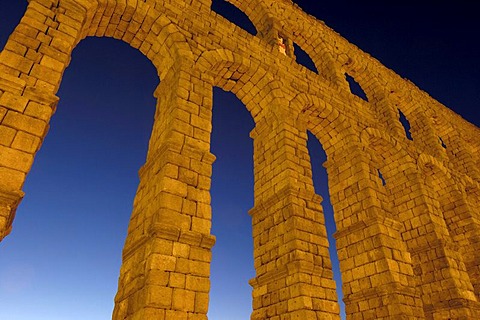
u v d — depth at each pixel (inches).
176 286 312.2
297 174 532.4
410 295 503.5
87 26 504.4
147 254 328.8
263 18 824.3
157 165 410.6
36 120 325.4
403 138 848.9
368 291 513.3
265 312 456.8
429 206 719.7
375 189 616.7
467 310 592.1
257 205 550.3
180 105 452.1
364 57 1032.8
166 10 563.8
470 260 800.3
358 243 568.1
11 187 282.5
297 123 613.0
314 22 952.9
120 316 329.4
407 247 713.6
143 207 401.1
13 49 362.6
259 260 508.7
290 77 690.8
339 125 715.4
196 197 383.6
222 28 629.9
